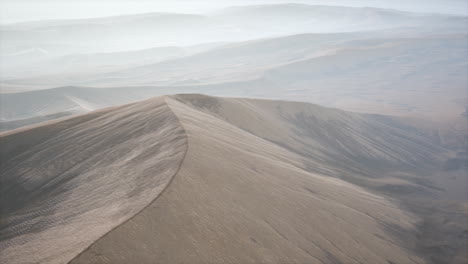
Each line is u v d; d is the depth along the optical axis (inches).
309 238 898.1
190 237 653.9
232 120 2111.2
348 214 1189.1
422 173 2847.0
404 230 1357.0
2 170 1368.1
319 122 2970.0
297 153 2111.2
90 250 535.2
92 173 1080.8
